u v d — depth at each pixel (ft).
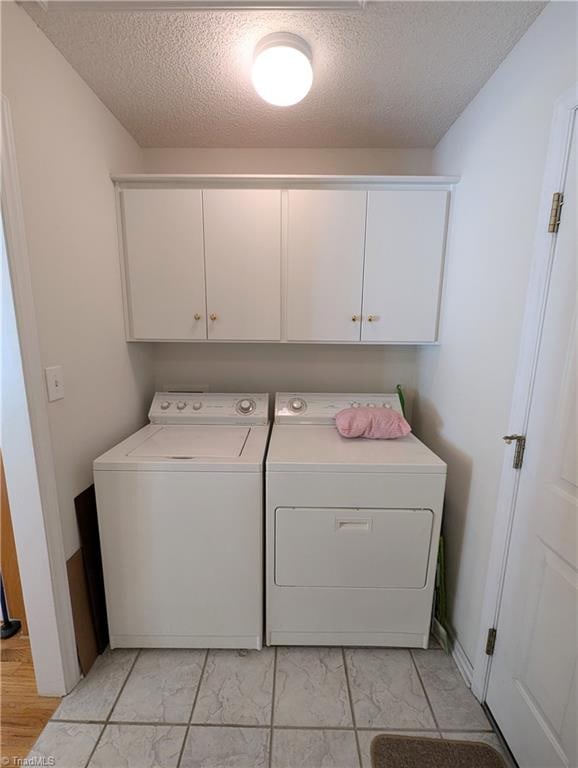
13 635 5.06
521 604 3.60
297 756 3.70
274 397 6.84
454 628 4.93
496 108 4.17
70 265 4.23
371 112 5.08
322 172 6.25
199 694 4.28
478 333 4.49
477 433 4.47
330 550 4.57
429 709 4.16
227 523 4.50
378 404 6.25
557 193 3.14
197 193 5.28
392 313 5.57
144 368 6.41
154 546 4.55
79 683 4.38
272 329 5.64
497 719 3.92
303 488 4.45
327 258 5.44
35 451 3.71
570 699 2.96
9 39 3.28
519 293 3.68
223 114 5.15
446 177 5.12
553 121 3.18
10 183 3.31
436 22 3.53
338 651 4.88
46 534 3.88
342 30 3.64
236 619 4.72
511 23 3.53
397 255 5.41
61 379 4.08
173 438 5.32
